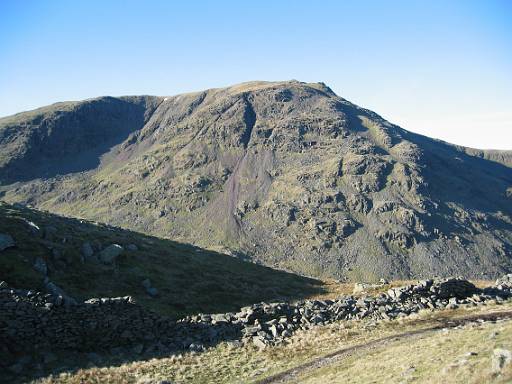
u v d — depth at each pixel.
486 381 19.72
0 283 37.66
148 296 51.19
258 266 82.00
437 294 51.47
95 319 39.91
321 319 45.97
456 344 28.39
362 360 31.39
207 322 44.59
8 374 32.81
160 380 31.55
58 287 44.81
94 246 57.47
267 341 40.69
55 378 32.81
